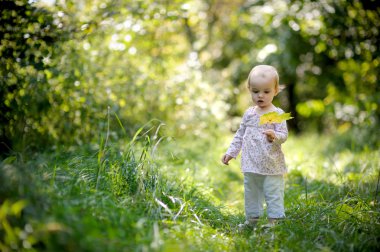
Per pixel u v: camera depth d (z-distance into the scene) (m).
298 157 6.45
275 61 10.94
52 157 4.59
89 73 5.74
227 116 10.41
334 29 7.54
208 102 7.88
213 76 11.42
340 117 8.84
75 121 5.54
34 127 5.15
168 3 6.22
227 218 3.89
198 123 7.58
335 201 4.11
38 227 2.29
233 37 12.73
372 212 3.62
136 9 5.90
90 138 5.59
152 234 2.75
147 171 3.68
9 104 4.52
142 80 6.62
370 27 7.08
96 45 6.13
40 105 4.94
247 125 3.83
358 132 7.91
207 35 12.46
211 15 12.88
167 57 7.73
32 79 4.70
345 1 7.00
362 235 3.19
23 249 2.25
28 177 2.82
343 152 7.14
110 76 6.10
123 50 6.56
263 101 3.75
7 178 2.69
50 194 2.79
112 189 3.36
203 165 5.93
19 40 4.54
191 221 3.31
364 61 7.55
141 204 3.25
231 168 6.09
